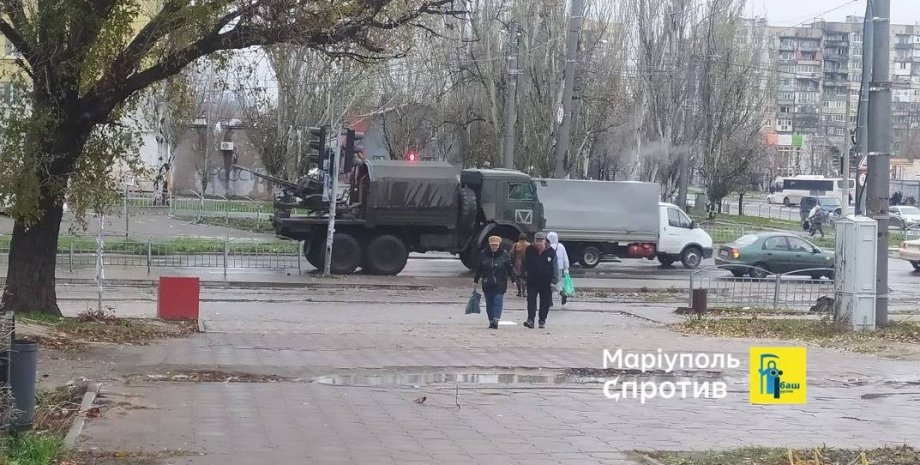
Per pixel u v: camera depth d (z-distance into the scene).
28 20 14.91
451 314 22.02
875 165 18.44
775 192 103.44
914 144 112.38
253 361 13.46
